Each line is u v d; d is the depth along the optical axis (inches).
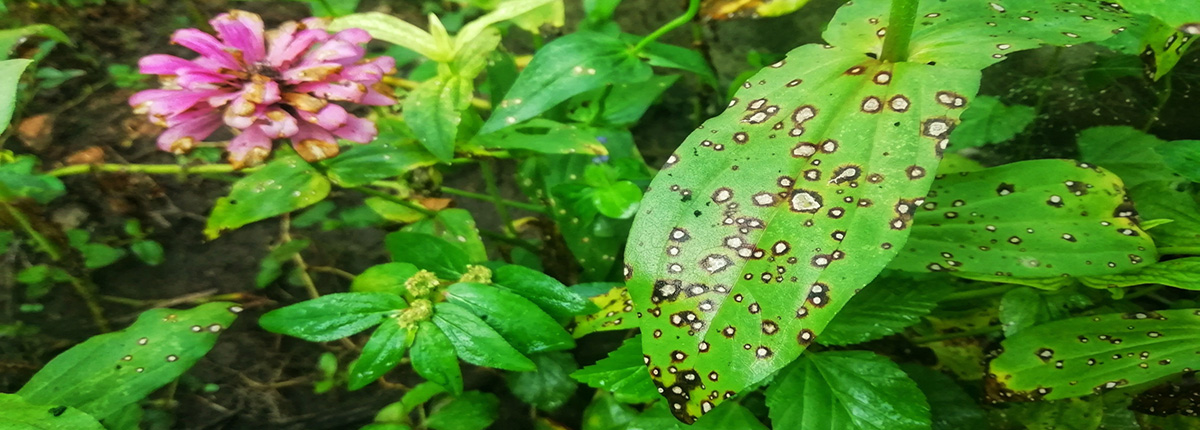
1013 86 9.9
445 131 7.5
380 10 12.7
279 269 9.1
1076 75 9.5
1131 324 6.0
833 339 6.2
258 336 8.4
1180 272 5.8
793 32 11.2
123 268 8.9
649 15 12.2
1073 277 6.1
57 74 10.7
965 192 6.4
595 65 7.9
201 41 6.3
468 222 8.2
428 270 7.0
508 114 7.7
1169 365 5.8
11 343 8.0
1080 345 6.0
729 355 4.4
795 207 4.5
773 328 4.3
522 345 6.3
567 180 8.8
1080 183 6.2
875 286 6.5
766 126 4.8
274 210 7.8
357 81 6.5
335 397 7.9
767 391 5.9
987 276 6.1
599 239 8.4
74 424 6.1
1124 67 9.0
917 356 7.7
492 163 10.6
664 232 4.6
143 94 6.1
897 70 4.9
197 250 9.2
